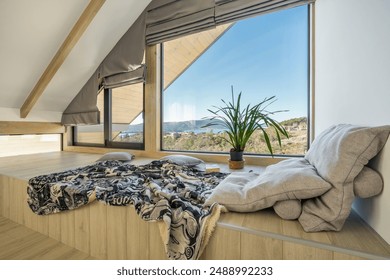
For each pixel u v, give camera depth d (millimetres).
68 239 1290
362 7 901
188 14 2055
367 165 773
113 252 1114
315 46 1710
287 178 830
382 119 742
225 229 824
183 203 958
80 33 2045
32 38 1997
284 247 734
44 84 2379
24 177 1552
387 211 650
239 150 1751
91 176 1480
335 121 1237
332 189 735
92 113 2740
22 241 1340
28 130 2758
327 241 695
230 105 1881
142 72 2291
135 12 2273
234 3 1836
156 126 2391
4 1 1658
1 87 2301
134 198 1041
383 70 736
